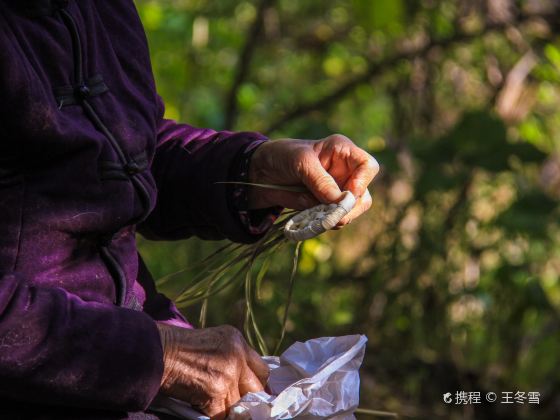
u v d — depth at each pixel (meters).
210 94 5.28
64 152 1.54
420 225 4.38
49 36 1.58
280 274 4.09
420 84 4.68
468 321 4.40
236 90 4.82
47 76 1.57
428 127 4.68
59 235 1.55
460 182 4.10
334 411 1.68
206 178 1.93
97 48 1.68
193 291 2.07
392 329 4.32
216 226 1.95
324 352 1.81
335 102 4.80
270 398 1.65
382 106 5.23
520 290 4.29
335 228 1.87
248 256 2.04
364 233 4.61
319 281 4.25
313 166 1.82
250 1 5.13
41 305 1.47
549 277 4.79
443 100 4.78
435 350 4.30
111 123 1.63
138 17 1.82
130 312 1.56
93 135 1.58
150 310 1.86
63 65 1.59
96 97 1.63
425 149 4.17
